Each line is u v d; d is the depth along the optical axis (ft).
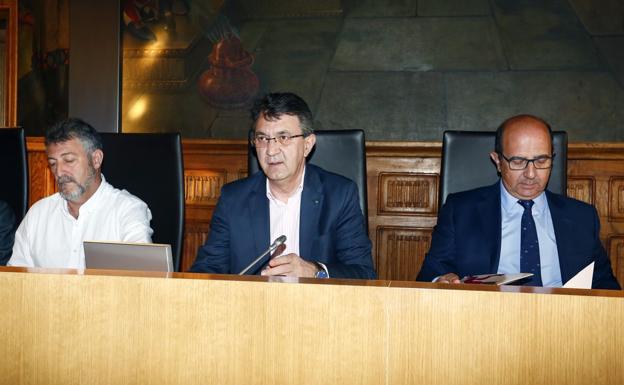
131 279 2.93
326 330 2.82
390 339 2.79
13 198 8.06
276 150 6.17
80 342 2.95
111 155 7.52
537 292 2.76
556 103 10.80
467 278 4.91
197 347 2.89
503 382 2.73
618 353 2.67
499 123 10.90
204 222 10.63
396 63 11.15
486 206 6.81
